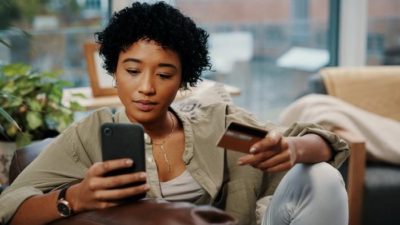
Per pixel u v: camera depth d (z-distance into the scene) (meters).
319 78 2.92
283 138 1.14
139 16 1.25
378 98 2.87
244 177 1.43
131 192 0.97
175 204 0.98
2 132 1.89
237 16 3.34
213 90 1.84
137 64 1.24
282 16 3.44
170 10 1.29
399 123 2.75
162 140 1.38
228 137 1.08
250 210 1.43
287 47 3.49
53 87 2.04
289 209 1.28
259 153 1.11
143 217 0.93
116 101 2.33
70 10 2.81
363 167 2.38
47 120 2.02
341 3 3.45
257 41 3.42
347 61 3.51
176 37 1.25
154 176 1.33
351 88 2.88
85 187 0.98
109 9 2.78
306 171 1.27
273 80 3.50
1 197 1.21
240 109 1.53
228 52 3.37
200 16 3.25
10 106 1.94
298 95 3.55
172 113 1.43
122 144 0.97
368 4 3.49
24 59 2.73
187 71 1.34
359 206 2.41
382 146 2.55
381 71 2.95
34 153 1.48
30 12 2.68
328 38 3.55
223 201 1.42
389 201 2.44
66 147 1.30
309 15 3.48
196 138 1.40
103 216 0.96
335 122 2.49
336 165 1.36
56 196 1.05
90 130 1.32
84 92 2.50
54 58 2.82
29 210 1.09
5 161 1.92
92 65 2.41
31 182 1.23
